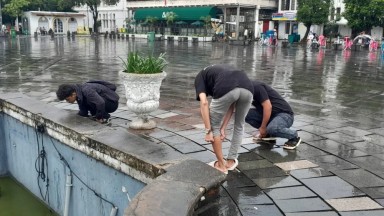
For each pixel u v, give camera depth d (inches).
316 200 152.9
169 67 630.5
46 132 239.3
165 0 1979.6
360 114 309.4
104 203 203.5
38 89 395.9
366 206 148.4
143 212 126.9
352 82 502.6
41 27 2219.5
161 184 146.1
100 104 234.4
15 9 2174.0
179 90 405.4
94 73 534.0
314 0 1382.9
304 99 375.2
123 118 270.4
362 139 236.1
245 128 251.9
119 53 899.4
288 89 437.7
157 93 232.5
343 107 337.7
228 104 163.0
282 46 1279.5
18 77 483.5
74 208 229.9
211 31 1729.8
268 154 202.4
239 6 1708.9
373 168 186.7
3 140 295.7
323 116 297.7
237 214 142.0
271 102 213.9
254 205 148.4
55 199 247.9
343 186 165.5
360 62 792.3
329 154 205.9
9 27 2253.9
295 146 210.1
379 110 327.6
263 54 966.4
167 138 224.7
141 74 221.5
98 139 199.8
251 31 1786.4
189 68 618.5
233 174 176.2
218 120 167.2
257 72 591.8
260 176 174.4
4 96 297.1
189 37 1659.7
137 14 2087.8
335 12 1596.9
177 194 138.5
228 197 154.5
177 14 1840.6
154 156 177.0
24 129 265.3
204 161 188.7
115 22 2370.8
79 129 215.0
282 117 209.0
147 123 242.2
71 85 236.1
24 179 279.7
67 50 987.3
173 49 1098.7
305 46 1355.8
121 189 189.3
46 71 548.4
